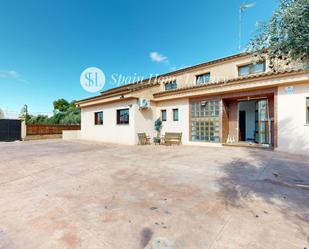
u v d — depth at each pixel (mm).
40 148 11766
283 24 2879
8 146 12953
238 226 2715
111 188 4402
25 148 11828
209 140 11523
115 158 8094
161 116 14172
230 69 12078
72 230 2699
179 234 2557
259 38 3324
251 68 11312
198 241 2398
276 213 3090
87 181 4969
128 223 2855
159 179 5031
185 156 8258
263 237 2451
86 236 2549
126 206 3438
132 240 2451
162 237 2498
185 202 3568
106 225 2814
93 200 3734
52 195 4035
